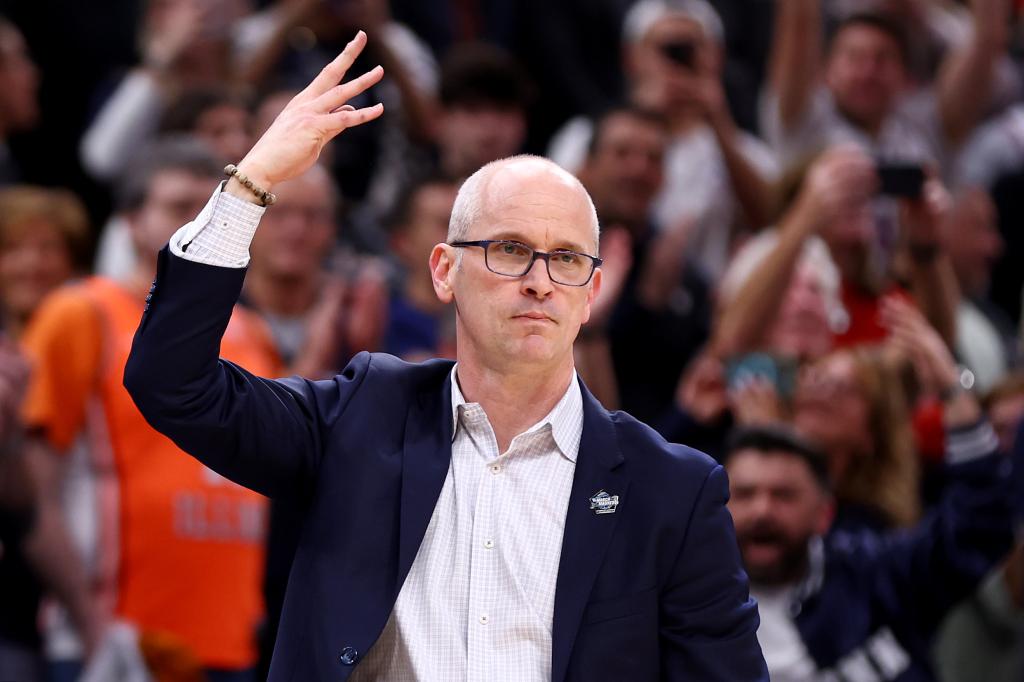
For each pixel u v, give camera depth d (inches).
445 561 350.0
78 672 652.1
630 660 345.1
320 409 362.6
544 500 354.6
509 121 912.9
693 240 956.6
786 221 847.7
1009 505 629.9
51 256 785.6
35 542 636.1
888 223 891.4
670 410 823.7
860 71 1011.9
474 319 352.5
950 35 1189.1
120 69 1032.2
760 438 639.1
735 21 1211.2
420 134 935.0
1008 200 1090.7
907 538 645.9
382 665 346.6
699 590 351.6
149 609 641.6
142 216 681.0
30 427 647.8
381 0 943.0
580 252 352.8
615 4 1146.7
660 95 975.6
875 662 627.8
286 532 380.5
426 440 361.1
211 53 927.0
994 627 682.8
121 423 651.5
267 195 340.8
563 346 352.5
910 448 730.2
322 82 352.8
